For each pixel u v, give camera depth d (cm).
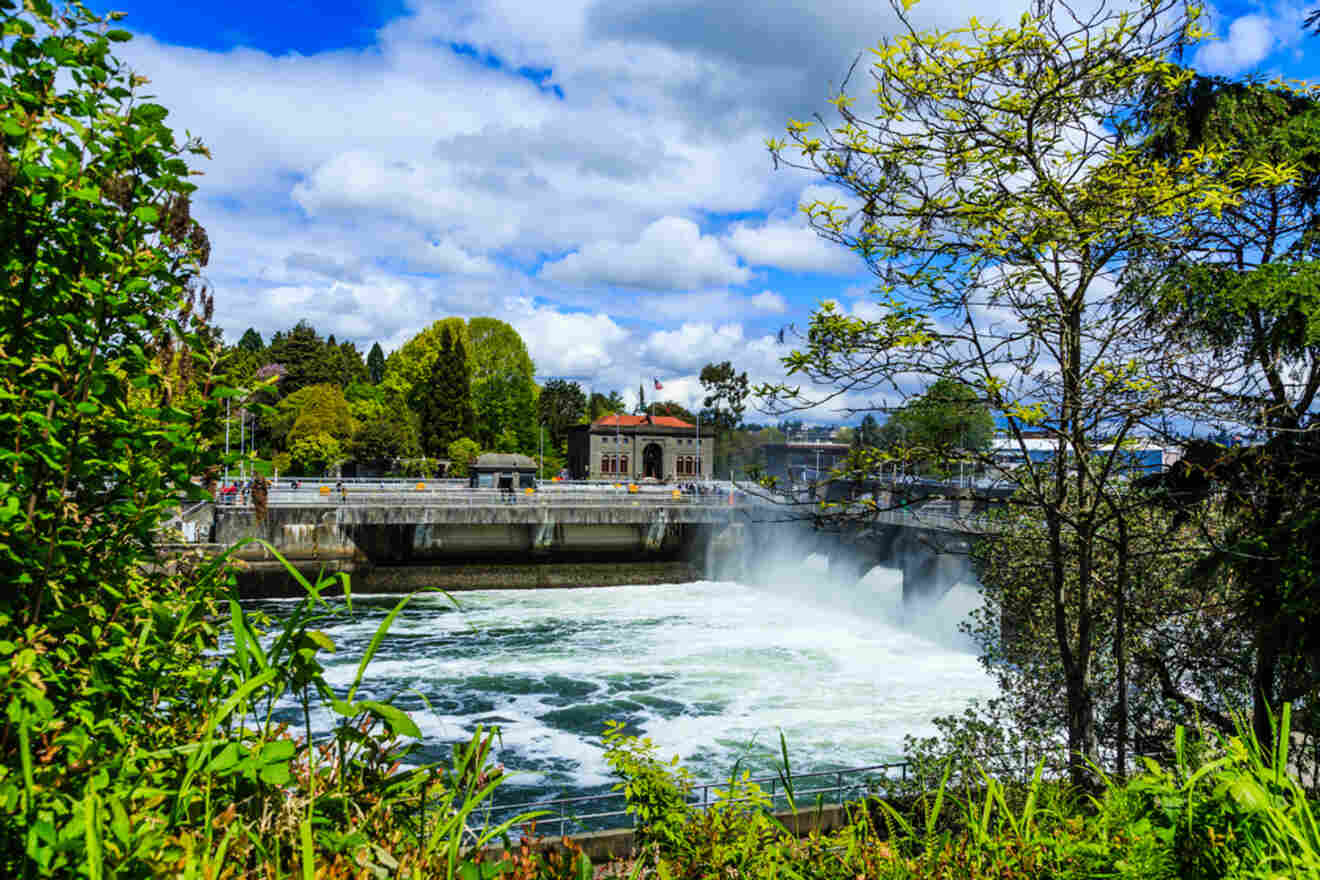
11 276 297
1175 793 264
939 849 311
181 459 317
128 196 324
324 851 227
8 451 269
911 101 828
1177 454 899
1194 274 793
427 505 5509
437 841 239
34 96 295
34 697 204
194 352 339
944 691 3247
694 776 2353
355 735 256
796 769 2430
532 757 2525
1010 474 927
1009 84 812
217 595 336
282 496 5509
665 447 10331
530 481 7044
